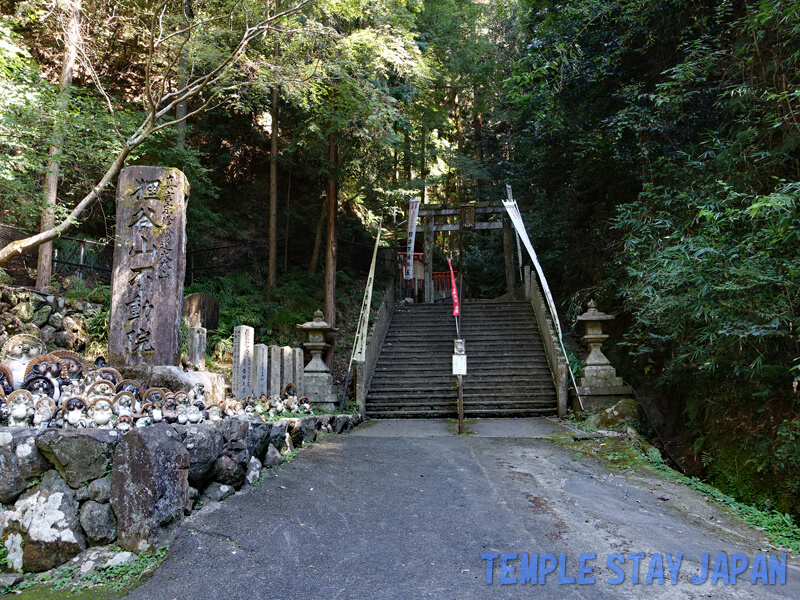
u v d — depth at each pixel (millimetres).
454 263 22578
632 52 9414
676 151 8242
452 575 3424
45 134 6078
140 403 4141
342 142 12289
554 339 10859
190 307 9289
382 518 4340
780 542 4496
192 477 4035
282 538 3812
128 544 3455
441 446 7012
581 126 10500
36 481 3598
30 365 3996
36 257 10320
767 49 6582
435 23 15320
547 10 10430
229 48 9930
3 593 3076
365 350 10383
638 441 7281
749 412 6543
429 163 19531
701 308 5363
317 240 15289
